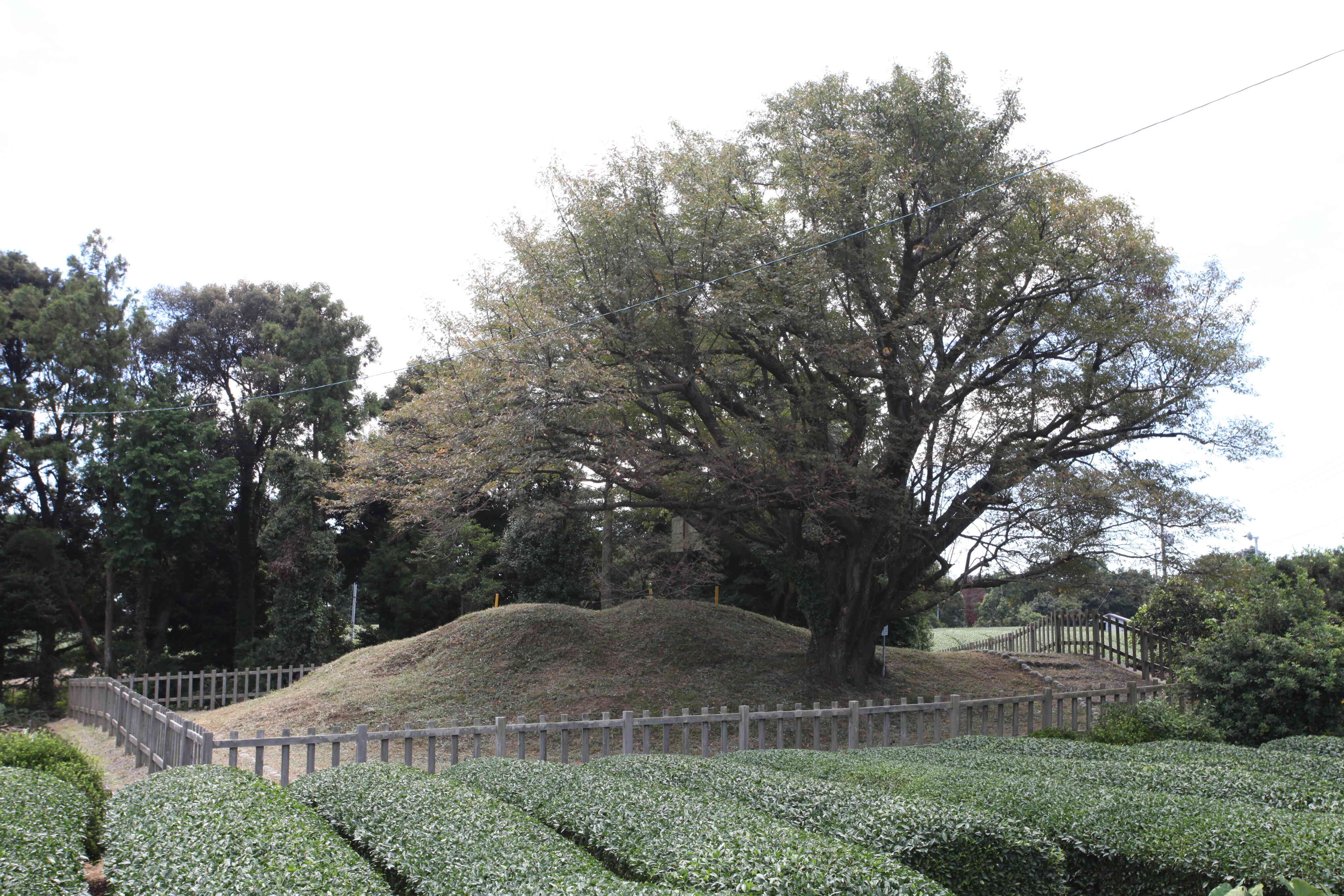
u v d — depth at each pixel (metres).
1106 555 17.05
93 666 31.39
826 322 16.83
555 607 22.19
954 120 17.84
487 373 15.09
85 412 30.47
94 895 6.91
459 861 5.41
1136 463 17.64
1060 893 5.89
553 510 17.77
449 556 31.61
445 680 18.73
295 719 16.94
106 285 32.38
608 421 15.90
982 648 32.66
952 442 18.08
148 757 13.91
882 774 7.87
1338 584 22.03
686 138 17.17
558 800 6.99
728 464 16.52
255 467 34.72
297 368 33.97
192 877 5.01
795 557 20.27
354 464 17.22
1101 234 17.36
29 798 6.70
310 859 5.27
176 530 29.80
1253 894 3.48
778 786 7.26
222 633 34.94
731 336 17.17
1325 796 7.30
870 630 20.16
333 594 30.56
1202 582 17.12
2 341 30.48
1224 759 9.43
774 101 18.67
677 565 27.45
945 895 4.72
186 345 35.62
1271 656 12.75
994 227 18.48
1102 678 22.11
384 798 6.97
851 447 18.75
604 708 17.33
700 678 19.08
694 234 16.73
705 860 5.26
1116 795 6.90
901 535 19.16
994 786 7.26
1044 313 17.77
